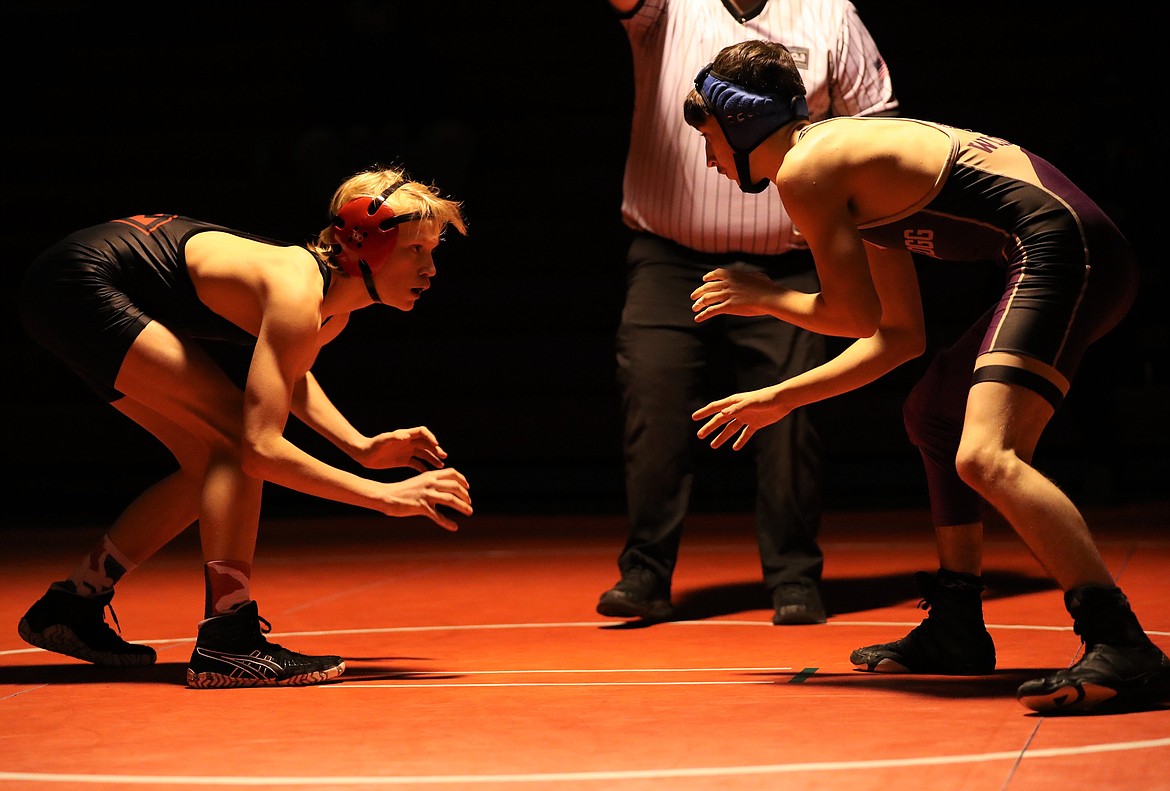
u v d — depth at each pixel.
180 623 10.05
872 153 6.67
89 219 24.73
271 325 7.23
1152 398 18.86
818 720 6.08
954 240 6.78
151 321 7.48
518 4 28.05
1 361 22.05
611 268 23.09
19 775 5.33
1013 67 24.22
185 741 5.93
